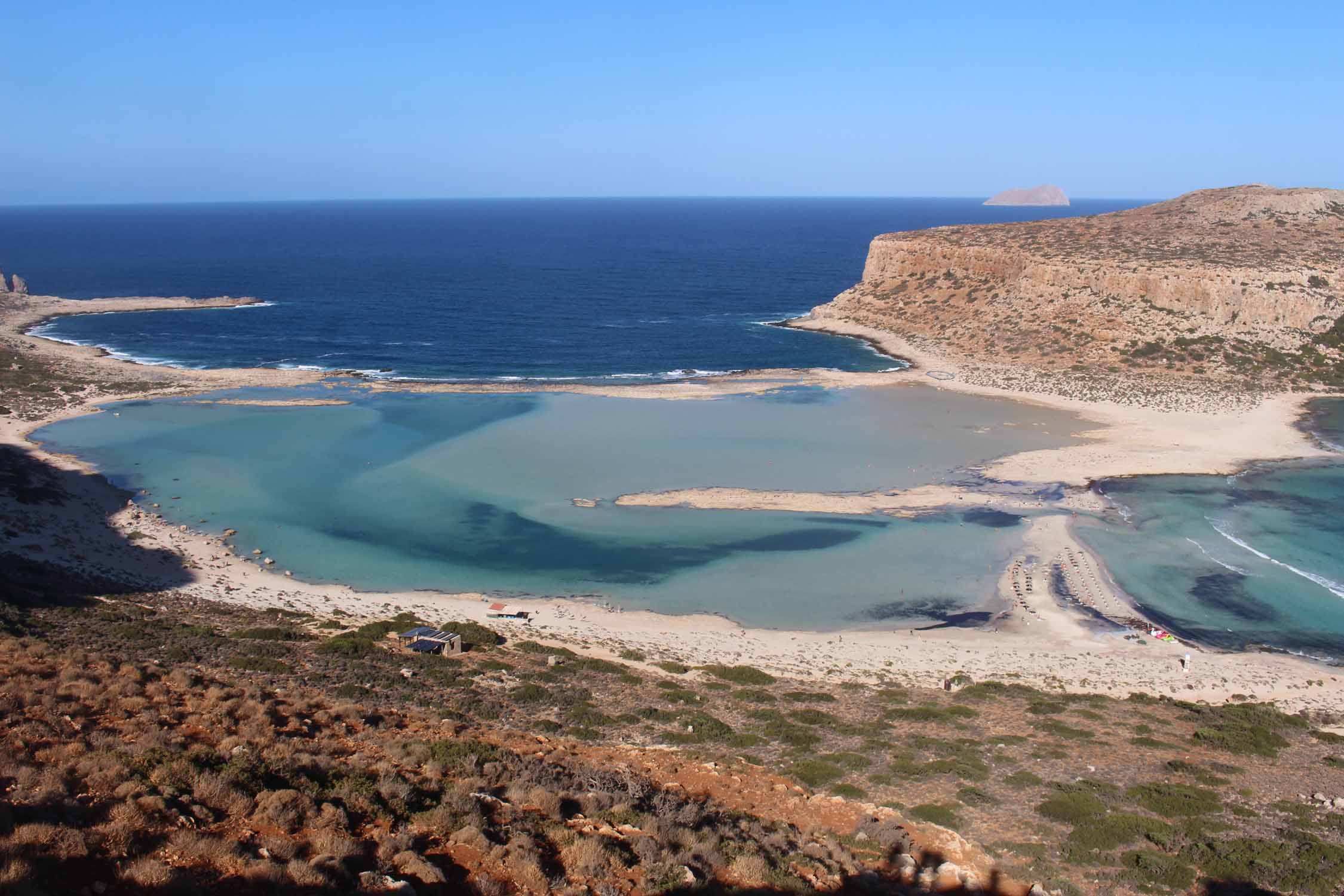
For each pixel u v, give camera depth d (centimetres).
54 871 1359
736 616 4575
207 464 6869
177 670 2800
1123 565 5209
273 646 3603
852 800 2489
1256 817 2511
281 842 1598
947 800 2541
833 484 6488
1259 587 4931
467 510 5981
